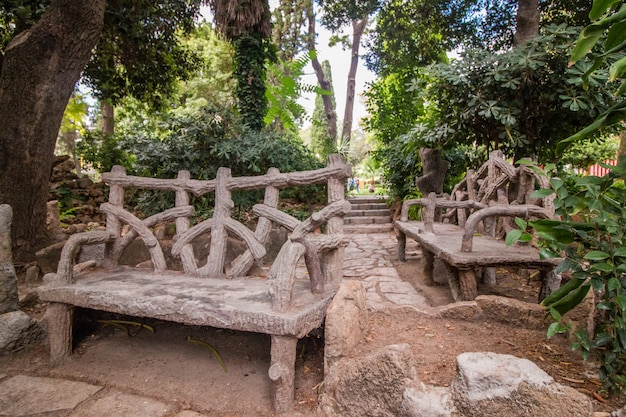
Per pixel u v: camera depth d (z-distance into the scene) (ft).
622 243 4.16
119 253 8.39
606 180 4.40
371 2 25.23
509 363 3.70
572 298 4.60
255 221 16.40
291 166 15.65
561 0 18.95
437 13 22.67
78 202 21.02
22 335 7.16
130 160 24.80
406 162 24.75
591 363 5.30
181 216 8.11
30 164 12.31
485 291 10.34
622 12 3.02
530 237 4.65
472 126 15.98
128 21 17.11
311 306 5.66
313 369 6.33
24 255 12.37
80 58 12.59
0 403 5.58
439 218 17.34
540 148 15.29
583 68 11.99
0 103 12.03
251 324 5.29
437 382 4.88
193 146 14.39
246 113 20.29
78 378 6.33
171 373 6.40
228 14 19.70
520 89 13.75
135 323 8.21
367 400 4.27
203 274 7.53
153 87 21.77
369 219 27.12
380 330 6.79
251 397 5.66
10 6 12.94
